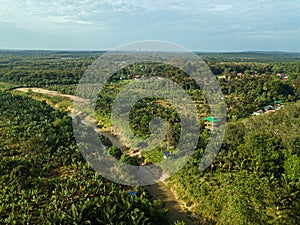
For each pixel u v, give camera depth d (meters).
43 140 49.09
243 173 39.31
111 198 34.09
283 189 33.81
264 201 33.31
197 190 39.84
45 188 37.16
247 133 49.44
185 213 37.62
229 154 43.28
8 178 37.12
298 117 56.41
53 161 44.00
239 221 31.34
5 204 32.78
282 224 30.89
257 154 41.69
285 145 44.06
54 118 67.88
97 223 30.31
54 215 28.72
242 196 34.25
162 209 34.84
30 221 30.55
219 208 35.41
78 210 29.88
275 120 56.16
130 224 29.47
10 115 66.56
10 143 49.66
